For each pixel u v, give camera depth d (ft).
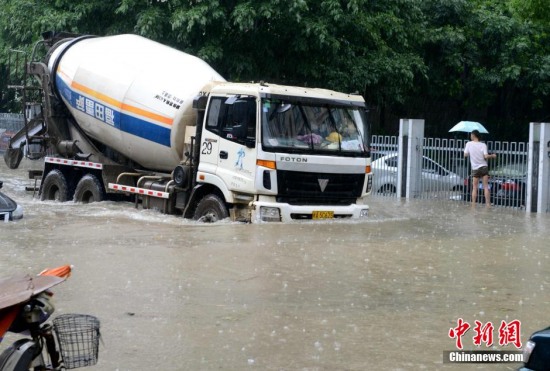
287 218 56.39
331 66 93.71
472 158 77.25
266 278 38.11
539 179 72.79
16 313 19.17
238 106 55.77
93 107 68.23
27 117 79.10
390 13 96.53
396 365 25.71
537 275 40.52
